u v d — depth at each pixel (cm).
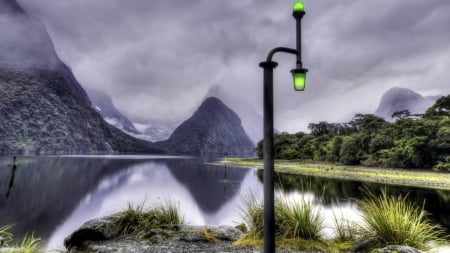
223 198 2214
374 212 439
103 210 1800
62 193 2577
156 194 2492
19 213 1722
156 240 457
